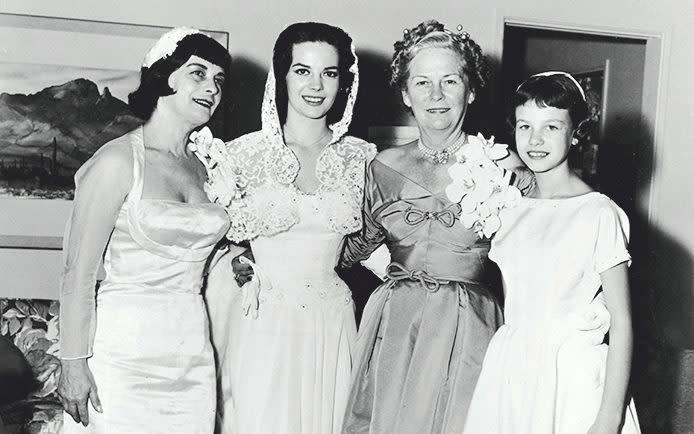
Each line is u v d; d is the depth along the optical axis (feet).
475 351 7.79
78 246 7.54
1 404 10.59
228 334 8.40
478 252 8.04
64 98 12.66
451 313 7.85
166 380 7.72
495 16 14.25
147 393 7.66
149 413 7.65
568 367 7.19
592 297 7.28
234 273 8.36
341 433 8.04
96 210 7.50
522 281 7.54
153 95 7.85
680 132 15.69
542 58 19.54
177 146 8.02
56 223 12.76
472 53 7.93
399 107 13.70
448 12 14.03
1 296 12.68
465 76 7.90
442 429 7.74
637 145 16.22
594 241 7.25
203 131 8.14
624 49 16.99
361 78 13.61
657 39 15.47
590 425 7.06
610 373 7.04
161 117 7.93
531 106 7.43
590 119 7.66
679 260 15.81
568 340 7.26
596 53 17.84
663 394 11.65
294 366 7.90
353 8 13.53
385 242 8.74
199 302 8.00
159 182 7.70
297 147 8.20
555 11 14.66
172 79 7.77
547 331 7.36
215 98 7.95
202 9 12.96
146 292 7.67
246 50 13.15
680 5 15.37
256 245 8.14
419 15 13.87
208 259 8.40
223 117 12.99
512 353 7.45
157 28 12.80
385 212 8.25
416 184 8.11
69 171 12.74
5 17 12.40
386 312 8.07
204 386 7.94
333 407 8.07
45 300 11.86
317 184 8.15
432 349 7.82
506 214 7.79
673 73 15.55
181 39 7.77
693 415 11.43
